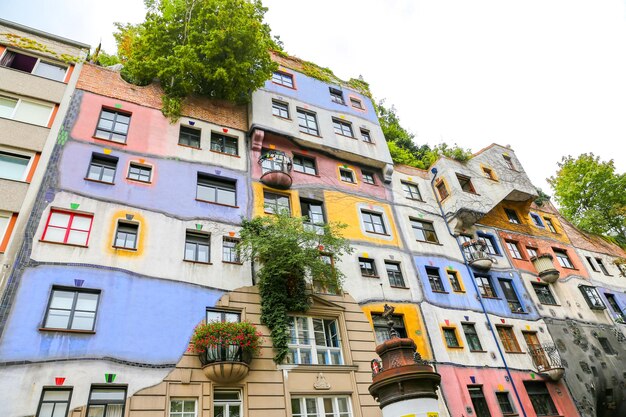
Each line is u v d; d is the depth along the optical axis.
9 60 18.84
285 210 18.61
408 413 10.74
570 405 22.72
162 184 18.44
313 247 18.39
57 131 17.69
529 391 22.14
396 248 23.33
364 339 18.30
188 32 22.53
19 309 12.98
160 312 15.00
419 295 21.88
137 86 21.28
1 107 17.44
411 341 12.09
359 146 26.45
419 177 28.92
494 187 29.84
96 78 20.30
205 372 14.09
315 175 23.59
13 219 14.78
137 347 13.93
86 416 12.26
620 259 34.66
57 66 19.92
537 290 28.09
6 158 16.22
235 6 22.81
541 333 25.11
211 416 13.66
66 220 15.59
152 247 16.39
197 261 16.89
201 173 19.83
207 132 21.56
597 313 29.30
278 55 28.03
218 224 18.45
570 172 43.06
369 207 24.34
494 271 26.59
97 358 13.18
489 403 20.00
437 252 24.83
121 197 17.09
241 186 20.48
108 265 15.13
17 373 11.98
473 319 22.89
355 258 21.36
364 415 15.93
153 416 12.95
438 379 11.46
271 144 23.34
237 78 22.27
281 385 15.26
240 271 17.47
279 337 15.88
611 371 25.89
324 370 16.36
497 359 22.00
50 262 14.27
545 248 31.47
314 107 26.58
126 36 28.16
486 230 28.95
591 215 39.22
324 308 18.05
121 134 19.28
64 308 13.77
